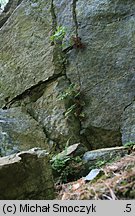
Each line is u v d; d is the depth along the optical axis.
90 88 5.32
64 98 5.39
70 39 5.64
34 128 5.49
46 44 5.94
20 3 6.88
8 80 6.29
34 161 2.37
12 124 5.45
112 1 5.49
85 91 5.34
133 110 4.93
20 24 6.44
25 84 6.02
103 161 3.71
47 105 5.59
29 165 2.33
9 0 7.25
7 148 5.06
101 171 2.78
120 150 3.90
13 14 6.59
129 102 5.00
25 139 5.32
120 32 5.32
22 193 2.26
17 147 5.12
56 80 5.65
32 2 6.42
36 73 5.91
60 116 5.35
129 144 4.11
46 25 6.08
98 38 5.43
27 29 6.32
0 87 6.38
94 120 5.16
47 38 5.98
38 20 6.21
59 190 2.84
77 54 5.54
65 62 5.64
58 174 3.73
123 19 5.37
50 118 5.46
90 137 5.18
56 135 5.30
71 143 5.12
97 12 5.54
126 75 5.12
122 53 5.21
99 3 5.58
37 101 5.77
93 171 2.91
